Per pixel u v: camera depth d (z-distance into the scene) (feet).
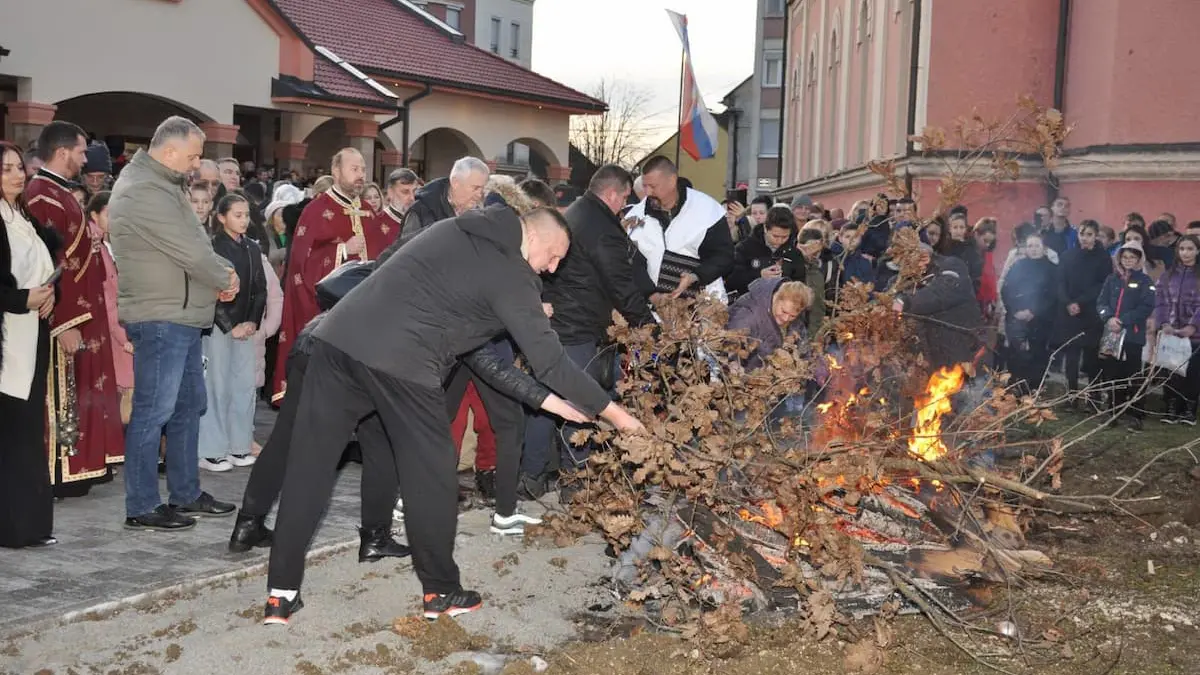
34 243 18.79
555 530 20.03
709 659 15.15
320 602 16.67
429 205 21.52
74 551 18.52
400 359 15.52
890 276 29.96
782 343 22.62
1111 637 16.40
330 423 15.80
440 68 94.12
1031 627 16.62
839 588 17.16
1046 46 56.29
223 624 15.80
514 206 21.39
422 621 15.80
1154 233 41.37
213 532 19.88
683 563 16.88
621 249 22.71
